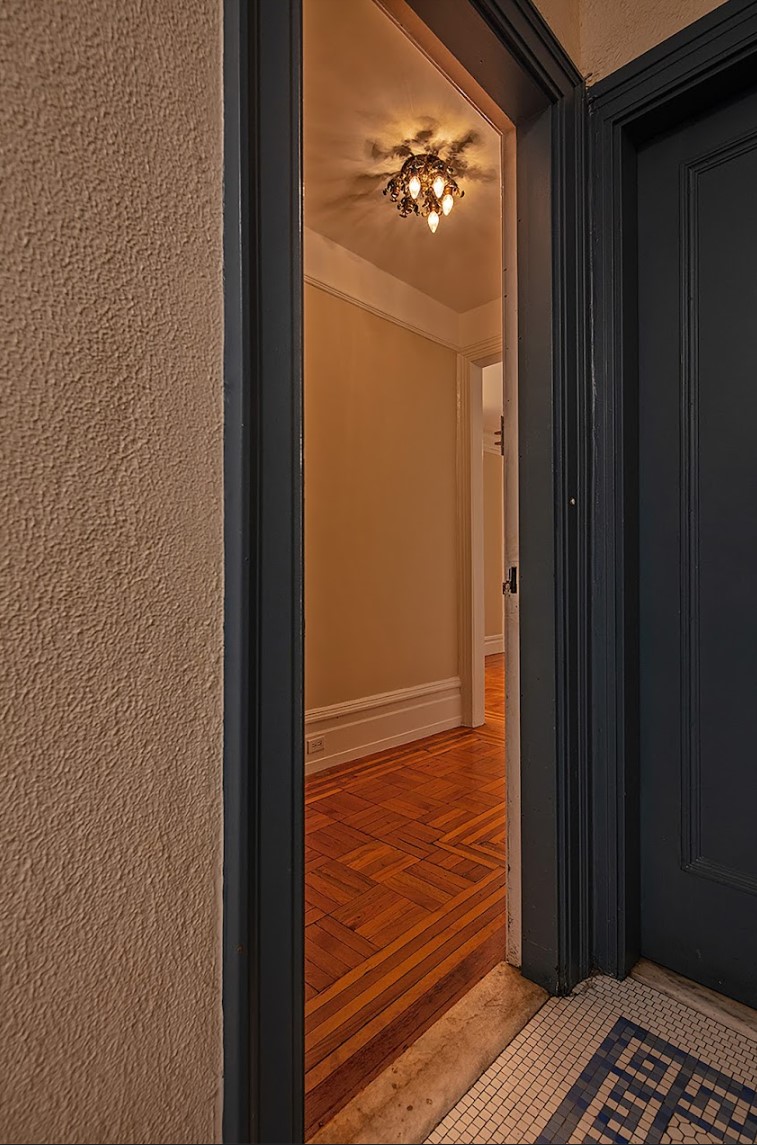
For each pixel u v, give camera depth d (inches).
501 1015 42.9
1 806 19.0
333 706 107.9
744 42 41.2
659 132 48.7
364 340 114.5
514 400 49.7
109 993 21.8
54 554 20.0
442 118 76.0
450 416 135.6
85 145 20.5
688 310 47.3
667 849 48.1
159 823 23.1
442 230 102.8
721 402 45.8
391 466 120.5
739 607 44.8
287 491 26.8
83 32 20.4
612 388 48.1
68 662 20.4
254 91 25.3
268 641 26.1
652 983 46.4
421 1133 34.1
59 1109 20.4
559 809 45.5
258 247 25.5
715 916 45.4
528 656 47.5
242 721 25.1
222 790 25.3
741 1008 43.4
